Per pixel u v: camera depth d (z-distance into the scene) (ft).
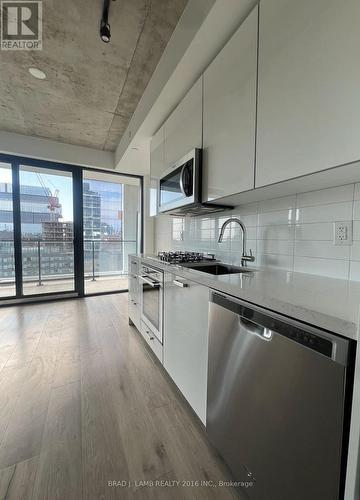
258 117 3.64
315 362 2.09
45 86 7.08
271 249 5.02
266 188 3.89
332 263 3.86
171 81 5.41
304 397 2.20
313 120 2.84
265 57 3.45
